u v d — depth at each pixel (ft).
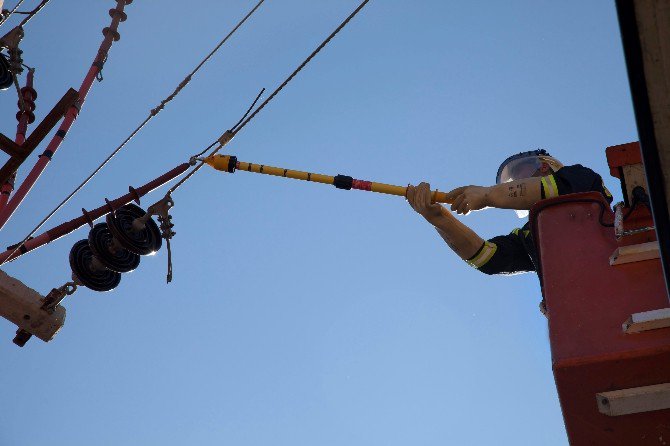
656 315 19.19
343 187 25.88
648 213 20.93
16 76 33.19
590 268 21.02
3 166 28.32
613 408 18.88
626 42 15.78
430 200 24.72
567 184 23.57
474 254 25.22
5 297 30.99
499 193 23.82
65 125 33.45
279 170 26.76
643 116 16.05
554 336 20.10
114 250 29.99
